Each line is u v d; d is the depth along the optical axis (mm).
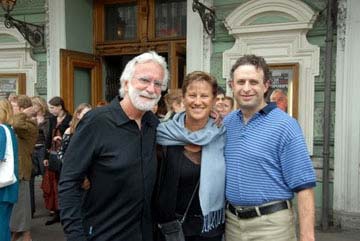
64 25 6723
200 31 5875
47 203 5438
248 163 2160
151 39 6844
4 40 7090
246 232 2201
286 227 2141
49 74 6852
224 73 5734
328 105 5141
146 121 2186
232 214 2279
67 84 6680
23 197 4441
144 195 2102
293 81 5328
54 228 5246
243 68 2168
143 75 2037
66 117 5613
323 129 5215
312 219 2062
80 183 2061
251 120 2203
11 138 3740
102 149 2031
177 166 2271
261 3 5410
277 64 5406
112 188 2047
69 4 6785
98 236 2088
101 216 2088
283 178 2131
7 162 3689
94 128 2035
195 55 5926
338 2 5043
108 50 7148
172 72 6258
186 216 2332
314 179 2082
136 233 2121
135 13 7008
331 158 5230
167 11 6766
